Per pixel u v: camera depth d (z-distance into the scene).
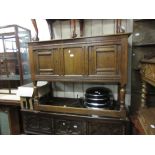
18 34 2.16
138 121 1.43
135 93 1.79
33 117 1.88
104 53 1.45
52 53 1.63
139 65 1.69
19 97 2.07
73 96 2.22
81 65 1.54
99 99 1.63
